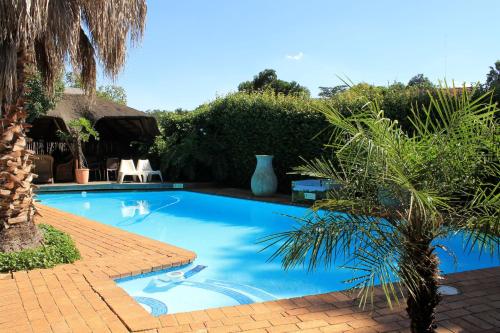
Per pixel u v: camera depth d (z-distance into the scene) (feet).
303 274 20.61
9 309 13.57
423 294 9.77
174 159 56.90
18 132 18.89
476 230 9.34
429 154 9.21
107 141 69.31
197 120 59.11
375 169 9.02
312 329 12.41
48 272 17.49
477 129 9.16
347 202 9.63
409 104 33.53
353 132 8.99
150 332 12.13
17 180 18.70
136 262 19.48
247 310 13.93
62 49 18.03
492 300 14.75
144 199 48.88
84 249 21.98
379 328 12.45
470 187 9.32
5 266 17.33
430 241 9.74
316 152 43.73
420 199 8.16
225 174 57.16
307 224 10.10
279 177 48.98
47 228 23.03
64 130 57.88
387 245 9.00
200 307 16.30
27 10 15.76
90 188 52.65
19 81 18.79
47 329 12.14
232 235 29.96
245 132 53.11
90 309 13.65
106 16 18.65
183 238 29.01
